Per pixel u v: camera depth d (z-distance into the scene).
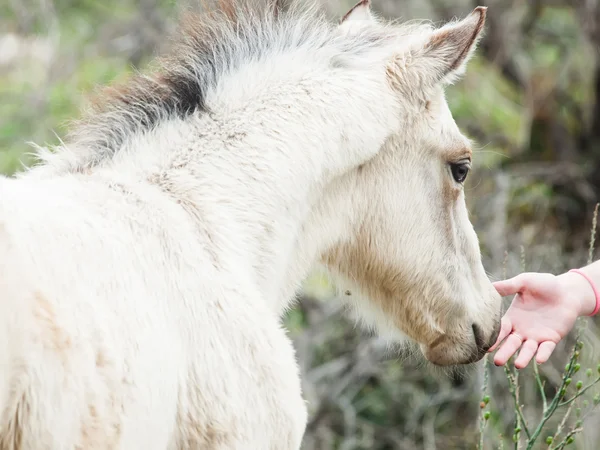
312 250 5.12
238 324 4.32
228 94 4.91
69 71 13.52
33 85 13.71
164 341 3.99
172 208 4.46
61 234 3.82
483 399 5.82
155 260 4.20
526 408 10.05
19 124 12.89
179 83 4.89
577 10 14.91
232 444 4.23
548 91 15.56
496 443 10.02
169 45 5.24
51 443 3.45
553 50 17.17
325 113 4.94
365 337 11.38
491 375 10.70
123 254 4.05
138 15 13.76
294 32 5.14
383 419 11.48
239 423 4.25
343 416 11.38
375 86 5.07
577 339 5.99
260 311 4.46
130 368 3.77
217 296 4.31
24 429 3.40
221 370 4.21
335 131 4.95
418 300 5.48
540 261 11.57
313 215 5.06
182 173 4.66
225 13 5.12
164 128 4.78
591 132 15.30
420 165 5.27
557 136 15.16
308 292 11.11
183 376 4.11
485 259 11.63
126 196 4.36
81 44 13.93
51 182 4.30
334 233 5.18
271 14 5.15
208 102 4.87
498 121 14.79
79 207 4.10
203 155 4.73
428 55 5.14
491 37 15.43
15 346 3.34
